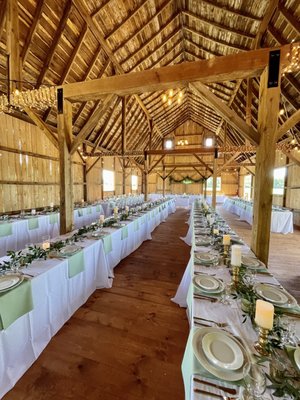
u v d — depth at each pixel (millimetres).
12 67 3572
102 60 5348
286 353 893
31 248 2080
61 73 4801
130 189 13016
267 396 704
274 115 2078
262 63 2057
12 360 1378
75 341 1750
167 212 8266
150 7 4535
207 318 1149
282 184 8031
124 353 1640
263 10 3639
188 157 15188
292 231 5770
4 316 1290
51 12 3816
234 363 845
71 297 2053
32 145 5602
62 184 3008
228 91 7086
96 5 4051
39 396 1309
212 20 4469
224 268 1792
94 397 1312
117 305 2268
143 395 1327
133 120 9383
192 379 792
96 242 2512
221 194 15070
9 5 3385
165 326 1950
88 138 7961
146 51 5805
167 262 3490
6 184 4906
